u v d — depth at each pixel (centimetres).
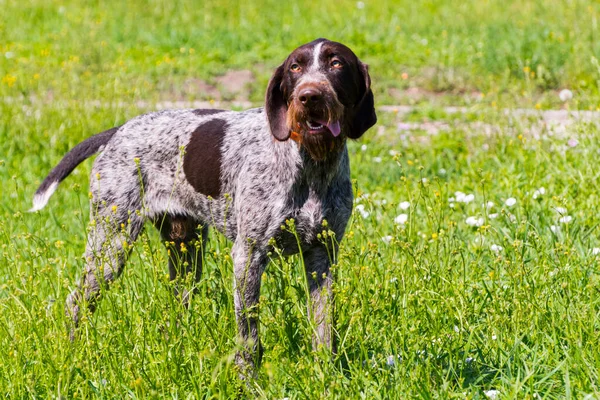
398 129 1430
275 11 2497
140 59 2053
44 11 2527
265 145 729
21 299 707
